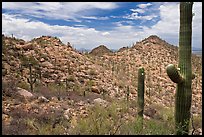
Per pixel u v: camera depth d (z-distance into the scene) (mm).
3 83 16516
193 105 24797
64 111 15117
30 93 16516
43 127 11148
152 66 44594
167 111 18562
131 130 9859
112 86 25672
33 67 23234
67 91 20266
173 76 6629
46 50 28672
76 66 27828
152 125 9961
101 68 30969
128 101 21156
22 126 11078
